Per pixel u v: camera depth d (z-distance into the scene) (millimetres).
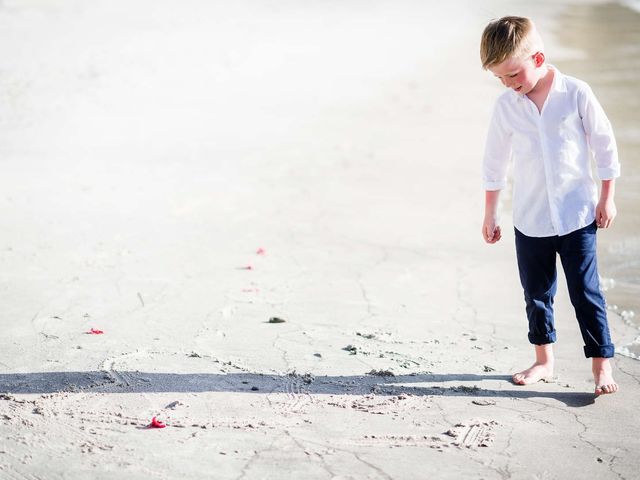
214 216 7309
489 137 4105
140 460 3332
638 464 3354
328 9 29516
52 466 3277
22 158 9438
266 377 4168
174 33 21172
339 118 12180
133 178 8633
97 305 5164
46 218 7117
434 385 4102
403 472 3268
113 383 4059
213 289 5500
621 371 4305
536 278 4035
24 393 3932
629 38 21203
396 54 19391
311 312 5113
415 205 7754
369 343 4633
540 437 3576
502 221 7242
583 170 3883
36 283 5539
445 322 4980
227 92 14164
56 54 17234
